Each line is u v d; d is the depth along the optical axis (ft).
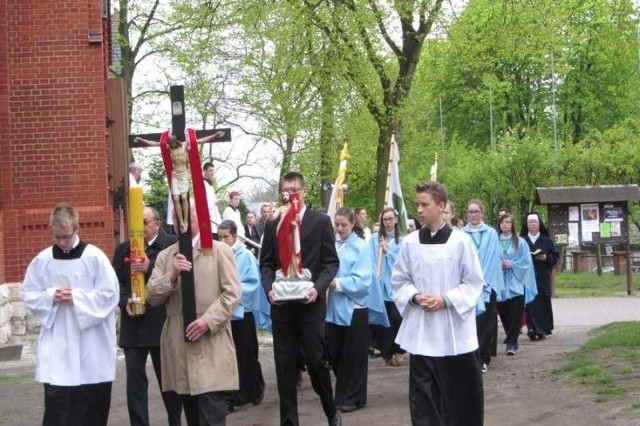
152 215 30.48
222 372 25.07
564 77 158.40
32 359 50.01
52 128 55.72
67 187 55.72
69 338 25.23
